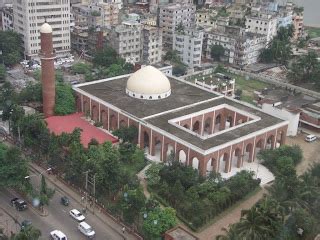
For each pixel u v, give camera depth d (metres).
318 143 156.12
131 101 150.50
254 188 121.81
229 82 185.75
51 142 124.00
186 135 129.12
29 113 147.75
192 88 166.75
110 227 104.12
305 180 107.00
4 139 141.88
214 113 151.00
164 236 95.94
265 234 85.94
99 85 163.50
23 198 112.88
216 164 124.44
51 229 101.94
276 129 140.12
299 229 98.75
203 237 102.25
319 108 169.88
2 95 161.12
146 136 139.75
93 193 111.62
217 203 109.75
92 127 149.88
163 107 147.12
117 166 111.38
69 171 115.81
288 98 180.25
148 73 153.75
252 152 135.38
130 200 100.44
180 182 114.00
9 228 100.81
